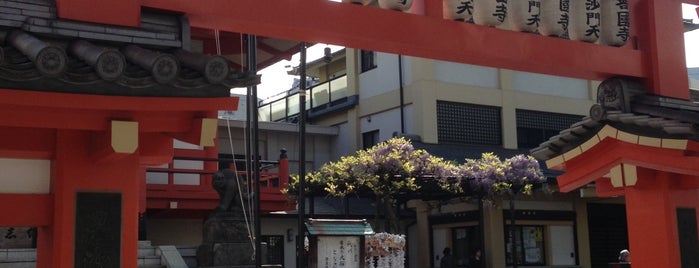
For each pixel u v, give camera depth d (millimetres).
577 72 8430
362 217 22469
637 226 8719
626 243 24719
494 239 21469
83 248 5867
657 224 8500
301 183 12438
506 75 25625
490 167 19141
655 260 8477
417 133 23688
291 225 22312
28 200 6008
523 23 8008
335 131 27188
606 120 8297
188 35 6219
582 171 8781
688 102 8836
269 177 19547
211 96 5637
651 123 7809
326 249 12297
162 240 19578
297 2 6680
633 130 8047
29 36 5387
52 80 5195
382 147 18578
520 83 26047
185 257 12672
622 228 24812
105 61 5180
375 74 26031
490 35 7719
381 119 25531
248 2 6461
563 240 23078
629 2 8977
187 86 5539
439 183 18547
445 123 24141
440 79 24344
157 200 17422
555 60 8094
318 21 6754
